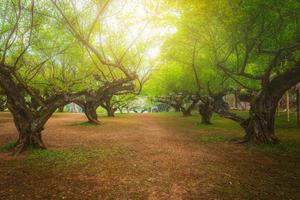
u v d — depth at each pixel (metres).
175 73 35.16
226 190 8.78
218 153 14.71
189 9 14.34
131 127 28.67
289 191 8.77
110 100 47.47
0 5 15.30
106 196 8.12
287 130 24.64
